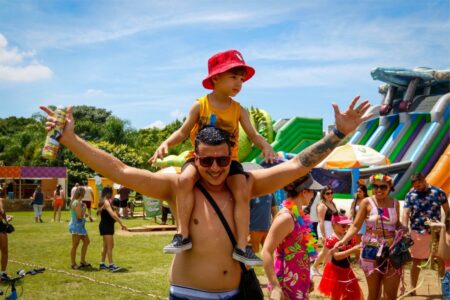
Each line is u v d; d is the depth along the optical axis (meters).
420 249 7.67
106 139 48.00
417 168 19.05
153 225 20.17
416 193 7.73
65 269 10.26
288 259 4.29
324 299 7.26
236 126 3.99
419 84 25.05
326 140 3.11
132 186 3.12
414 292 7.81
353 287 5.97
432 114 20.27
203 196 3.15
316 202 12.13
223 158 3.02
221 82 3.91
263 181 3.26
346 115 3.04
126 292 8.17
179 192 3.09
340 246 5.88
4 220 9.02
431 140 19.64
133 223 21.77
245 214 3.10
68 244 14.34
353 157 13.95
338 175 16.14
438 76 23.92
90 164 3.05
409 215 7.79
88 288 8.45
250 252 3.01
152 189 3.16
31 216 26.70
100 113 68.31
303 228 4.35
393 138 21.59
